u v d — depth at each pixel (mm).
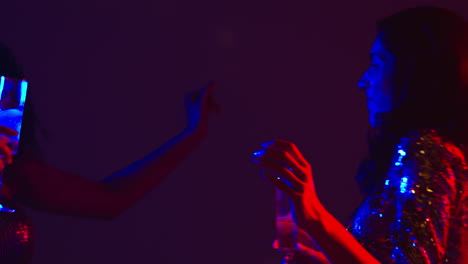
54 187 1790
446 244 1169
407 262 1087
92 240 4285
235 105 4543
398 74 1354
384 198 1184
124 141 4398
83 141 4340
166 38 4504
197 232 4441
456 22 1357
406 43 1352
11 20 4266
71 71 4348
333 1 4566
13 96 1428
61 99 4320
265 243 4457
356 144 4508
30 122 1782
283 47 4578
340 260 1088
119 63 4426
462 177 1193
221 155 4516
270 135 4547
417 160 1180
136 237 4363
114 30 4426
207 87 2100
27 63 4270
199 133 2064
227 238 4457
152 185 1974
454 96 1321
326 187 4496
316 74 4562
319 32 4574
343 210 4477
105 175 4355
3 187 1666
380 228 1156
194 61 4523
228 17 4574
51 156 4281
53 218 4238
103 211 1882
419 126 1340
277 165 1114
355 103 4531
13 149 1417
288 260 1413
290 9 4594
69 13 4359
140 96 4445
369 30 4535
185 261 4402
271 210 4488
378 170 1484
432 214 1123
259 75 4570
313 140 4535
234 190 4496
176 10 4527
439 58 1324
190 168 4480
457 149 1244
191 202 4457
